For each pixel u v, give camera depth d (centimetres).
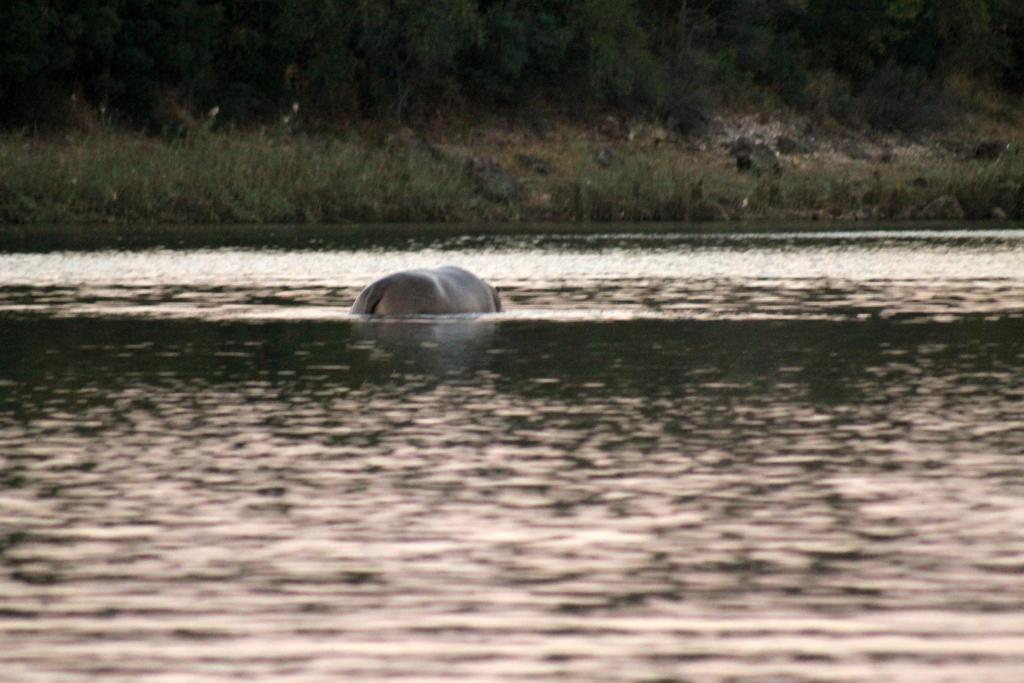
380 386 6819
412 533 4228
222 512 4478
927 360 7681
